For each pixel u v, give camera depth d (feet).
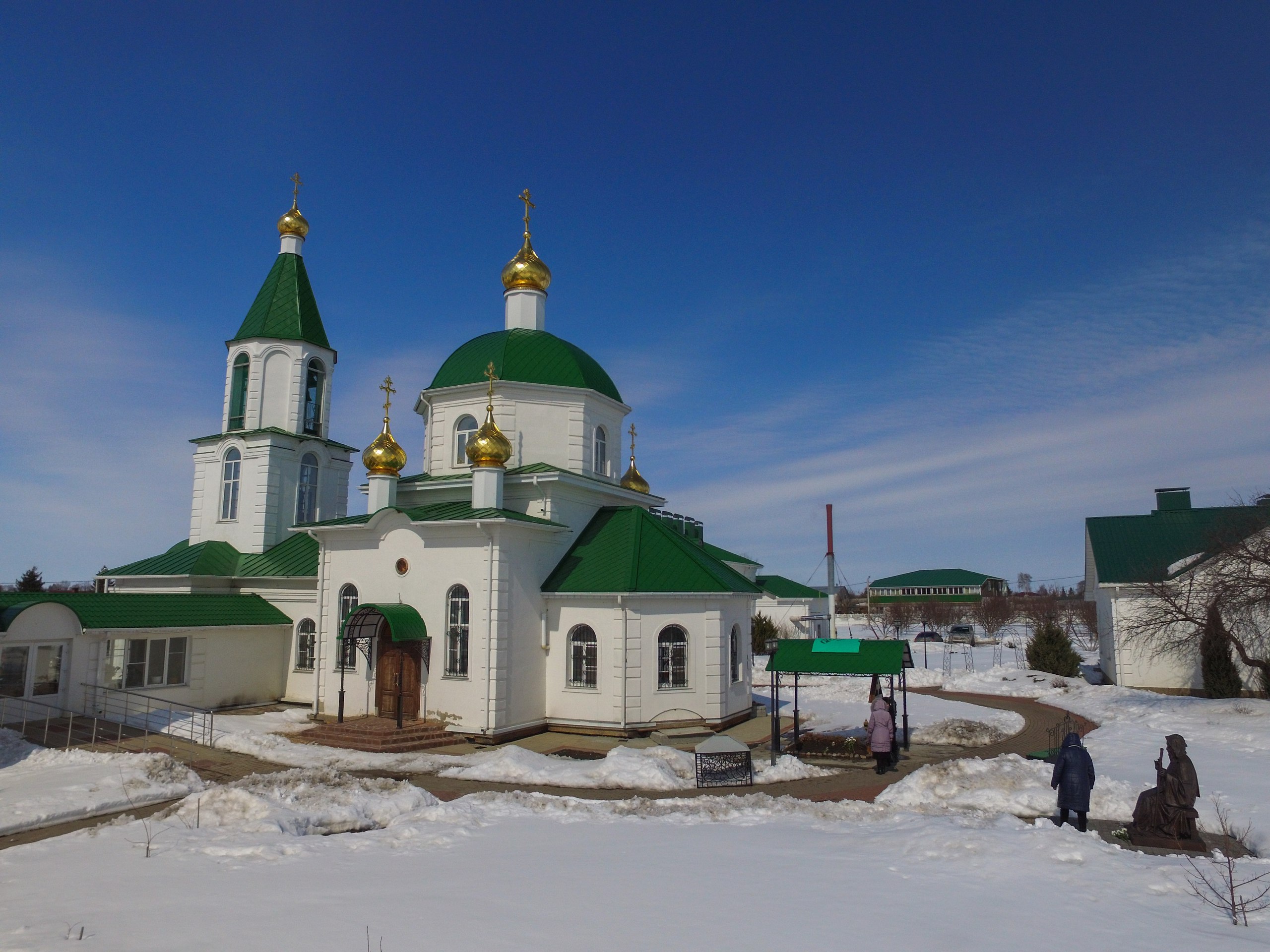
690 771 66.64
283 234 120.37
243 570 107.34
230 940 27.25
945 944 27.14
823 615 221.25
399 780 65.51
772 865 37.19
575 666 86.74
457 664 83.56
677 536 95.55
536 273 112.37
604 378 110.32
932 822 45.44
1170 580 109.19
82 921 29.58
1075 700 113.80
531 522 84.84
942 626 275.39
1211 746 74.08
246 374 116.78
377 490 94.02
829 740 75.92
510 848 40.98
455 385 102.42
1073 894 32.76
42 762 67.36
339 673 90.84
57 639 83.20
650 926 28.68
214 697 97.71
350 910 30.48
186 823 46.55
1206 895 32.65
